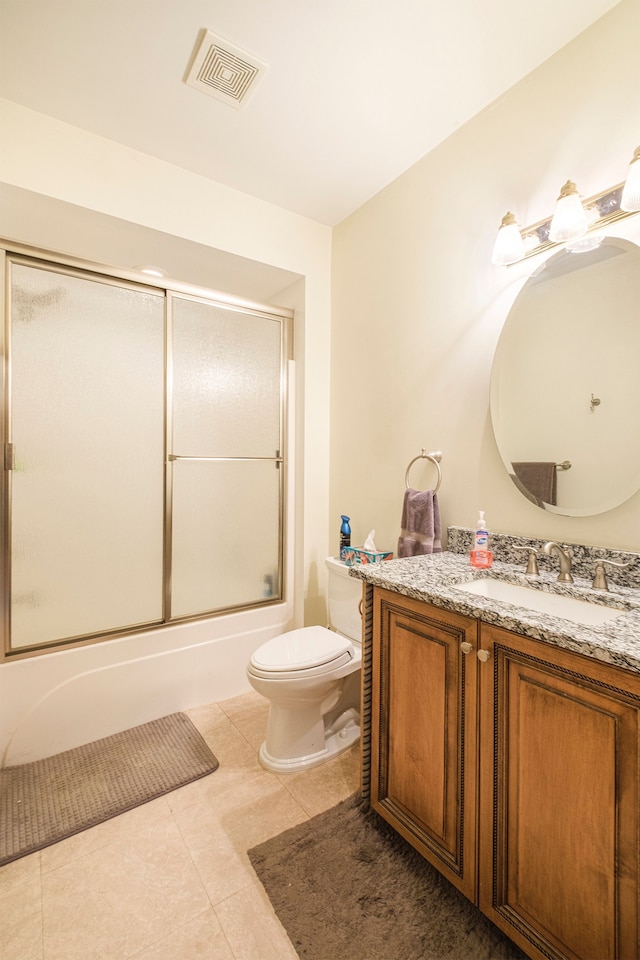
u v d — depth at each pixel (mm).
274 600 2500
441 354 1787
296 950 1032
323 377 2436
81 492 1898
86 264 1884
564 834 896
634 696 784
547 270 1426
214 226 2039
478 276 1641
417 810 1241
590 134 1306
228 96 1562
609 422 1277
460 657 1112
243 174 1994
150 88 1528
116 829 1395
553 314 1408
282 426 2518
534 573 1340
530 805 959
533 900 954
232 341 2318
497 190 1567
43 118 1645
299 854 1290
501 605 1050
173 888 1191
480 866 1058
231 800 1519
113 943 1051
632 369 1232
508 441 1525
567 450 1371
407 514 1770
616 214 1240
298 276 2355
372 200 2154
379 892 1172
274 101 1583
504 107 1547
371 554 1881
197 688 2150
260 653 1707
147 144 1806
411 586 1229
